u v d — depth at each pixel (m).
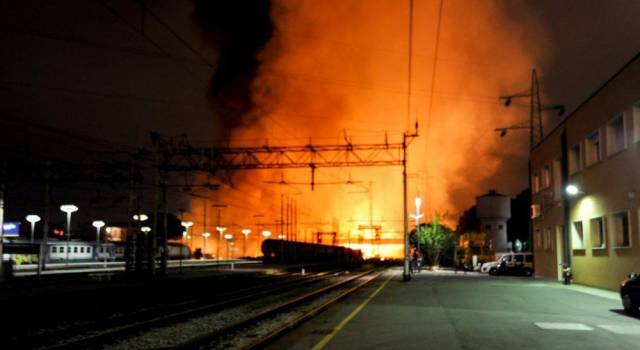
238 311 20.77
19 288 26.03
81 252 58.53
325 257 78.44
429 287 28.50
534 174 42.28
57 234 78.44
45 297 20.62
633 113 22.73
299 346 11.37
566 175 32.97
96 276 35.84
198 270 49.88
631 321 14.76
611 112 25.23
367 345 11.38
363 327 13.99
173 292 29.12
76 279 33.56
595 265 27.64
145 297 26.17
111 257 64.06
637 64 22.28
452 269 65.62
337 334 12.90
